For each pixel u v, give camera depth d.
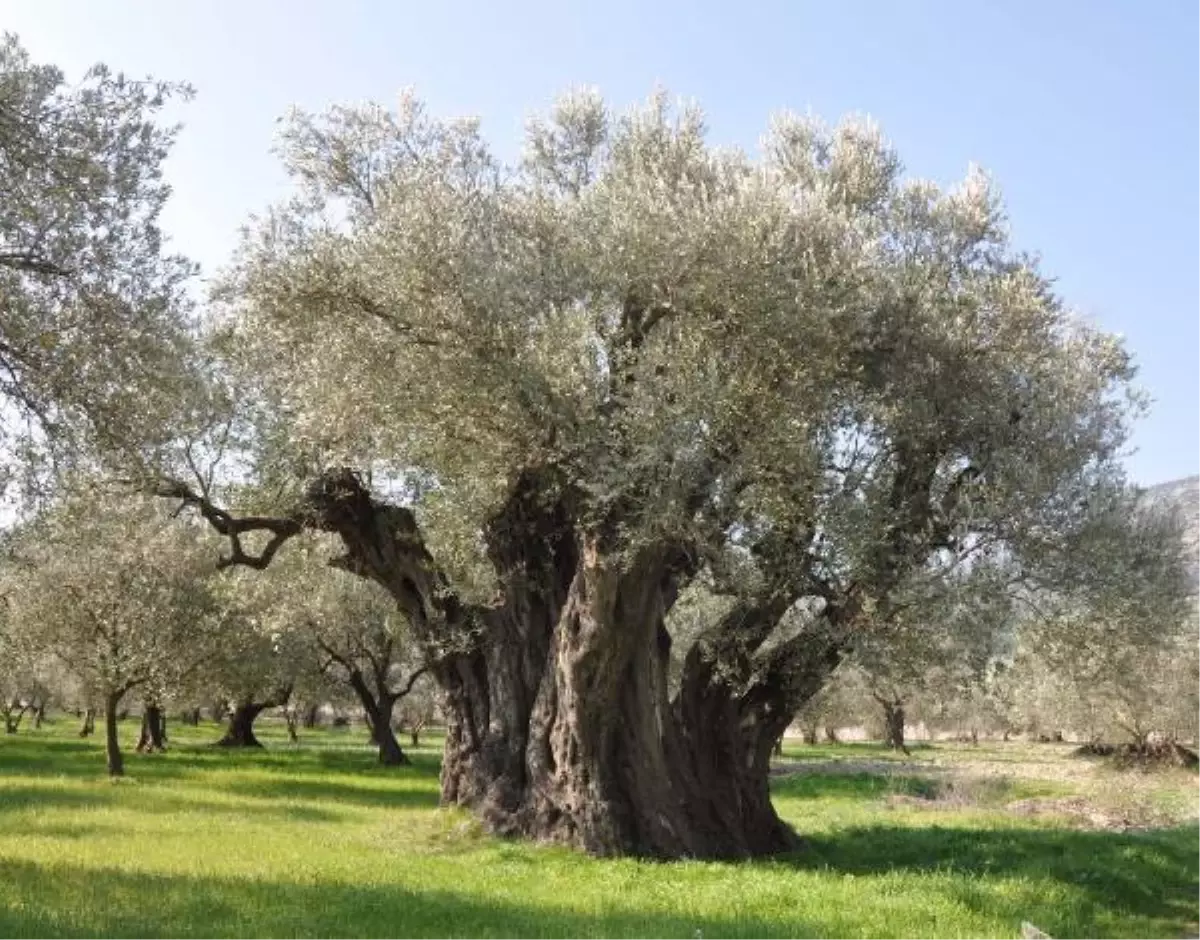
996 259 21.28
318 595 37.00
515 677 21.44
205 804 26.23
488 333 16.83
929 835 22.56
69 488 16.77
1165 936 13.49
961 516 18.50
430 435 18.34
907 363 19.09
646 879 15.96
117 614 34.06
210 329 22.11
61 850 17.42
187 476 24.91
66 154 14.66
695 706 20.36
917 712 77.56
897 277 19.58
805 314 16.62
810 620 19.95
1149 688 48.97
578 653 18.39
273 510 24.84
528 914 12.89
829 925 12.40
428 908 13.07
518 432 17.38
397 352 17.52
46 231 14.83
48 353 14.80
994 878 15.90
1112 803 32.06
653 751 19.00
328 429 18.58
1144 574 19.77
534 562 21.84
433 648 22.53
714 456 16.77
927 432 18.83
